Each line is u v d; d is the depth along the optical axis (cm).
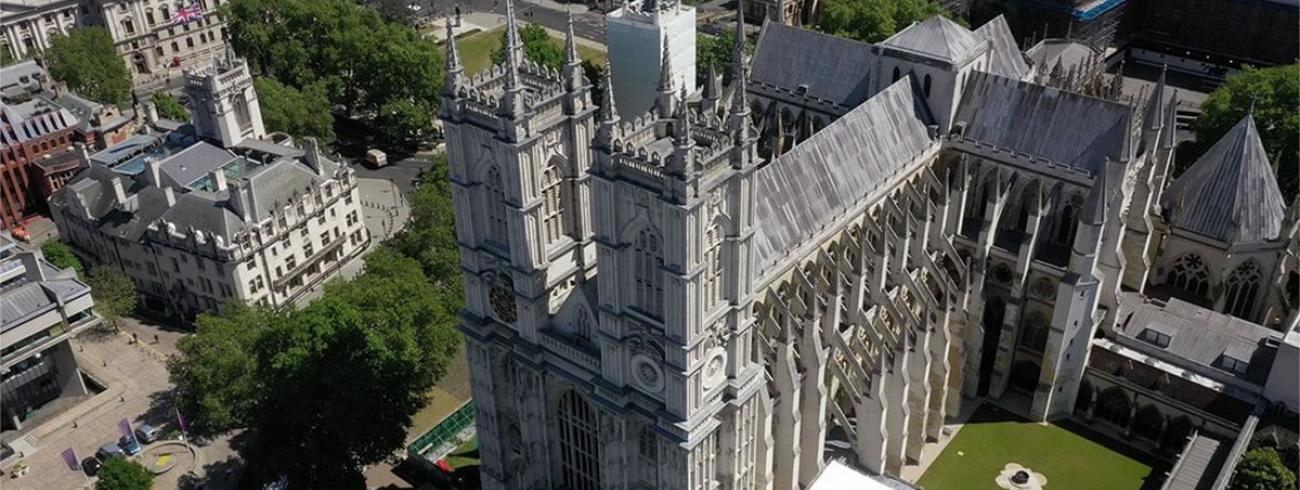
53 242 19050
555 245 11100
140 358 17500
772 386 12050
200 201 17875
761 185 12725
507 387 12225
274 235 17988
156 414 16175
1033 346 15150
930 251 14725
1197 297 15888
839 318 12538
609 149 9394
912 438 14012
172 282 18312
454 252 16762
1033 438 14712
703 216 9306
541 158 10450
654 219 9431
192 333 17800
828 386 13012
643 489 11606
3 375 15650
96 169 19450
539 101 10194
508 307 11444
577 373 11112
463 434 15225
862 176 14038
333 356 13625
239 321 15462
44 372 16162
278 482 14300
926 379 13412
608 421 11100
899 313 13400
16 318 15550
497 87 10988
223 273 17450
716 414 10769
